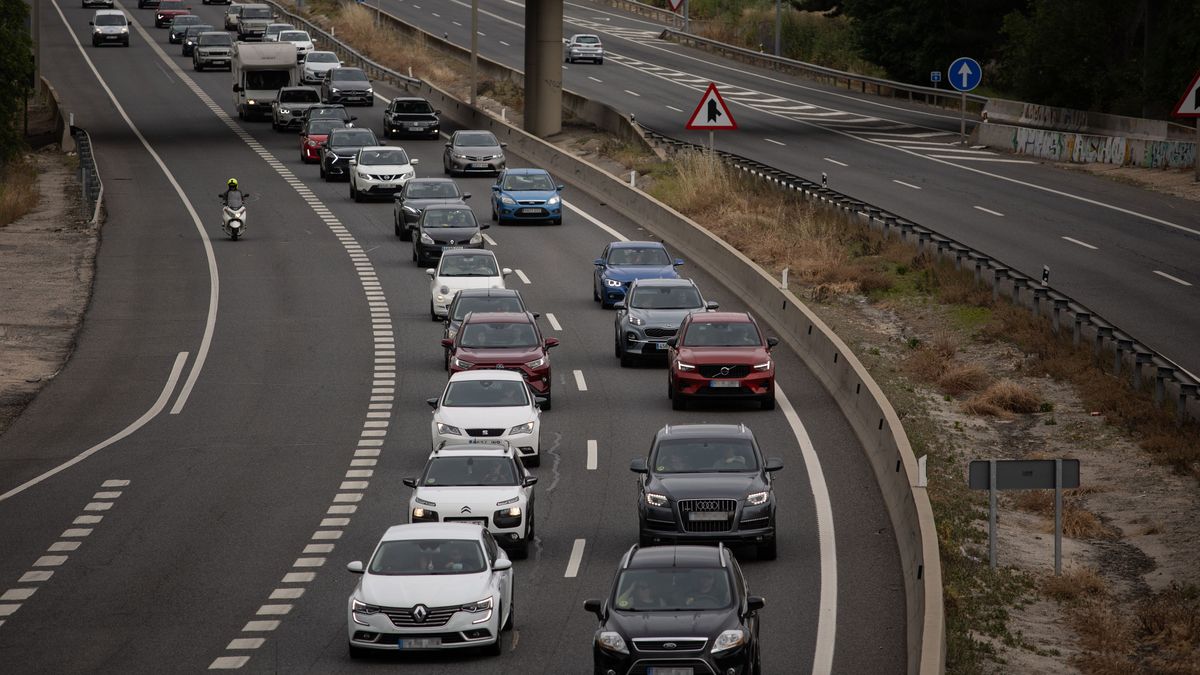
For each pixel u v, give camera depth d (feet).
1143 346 284.82
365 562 200.75
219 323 360.48
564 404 289.12
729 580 154.30
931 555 173.47
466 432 244.01
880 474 234.58
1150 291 350.02
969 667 160.97
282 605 183.21
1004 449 262.88
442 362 324.39
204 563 200.85
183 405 294.25
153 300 383.45
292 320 362.74
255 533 214.90
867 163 554.46
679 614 149.18
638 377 310.65
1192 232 418.92
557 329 351.25
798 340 327.67
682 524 194.08
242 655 164.96
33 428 280.10
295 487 239.09
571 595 185.78
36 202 514.27
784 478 237.86
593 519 219.41
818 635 168.96
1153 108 643.86
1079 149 557.33
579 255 433.89
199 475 246.88
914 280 384.27
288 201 518.37
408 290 393.50
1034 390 294.87
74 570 198.39
